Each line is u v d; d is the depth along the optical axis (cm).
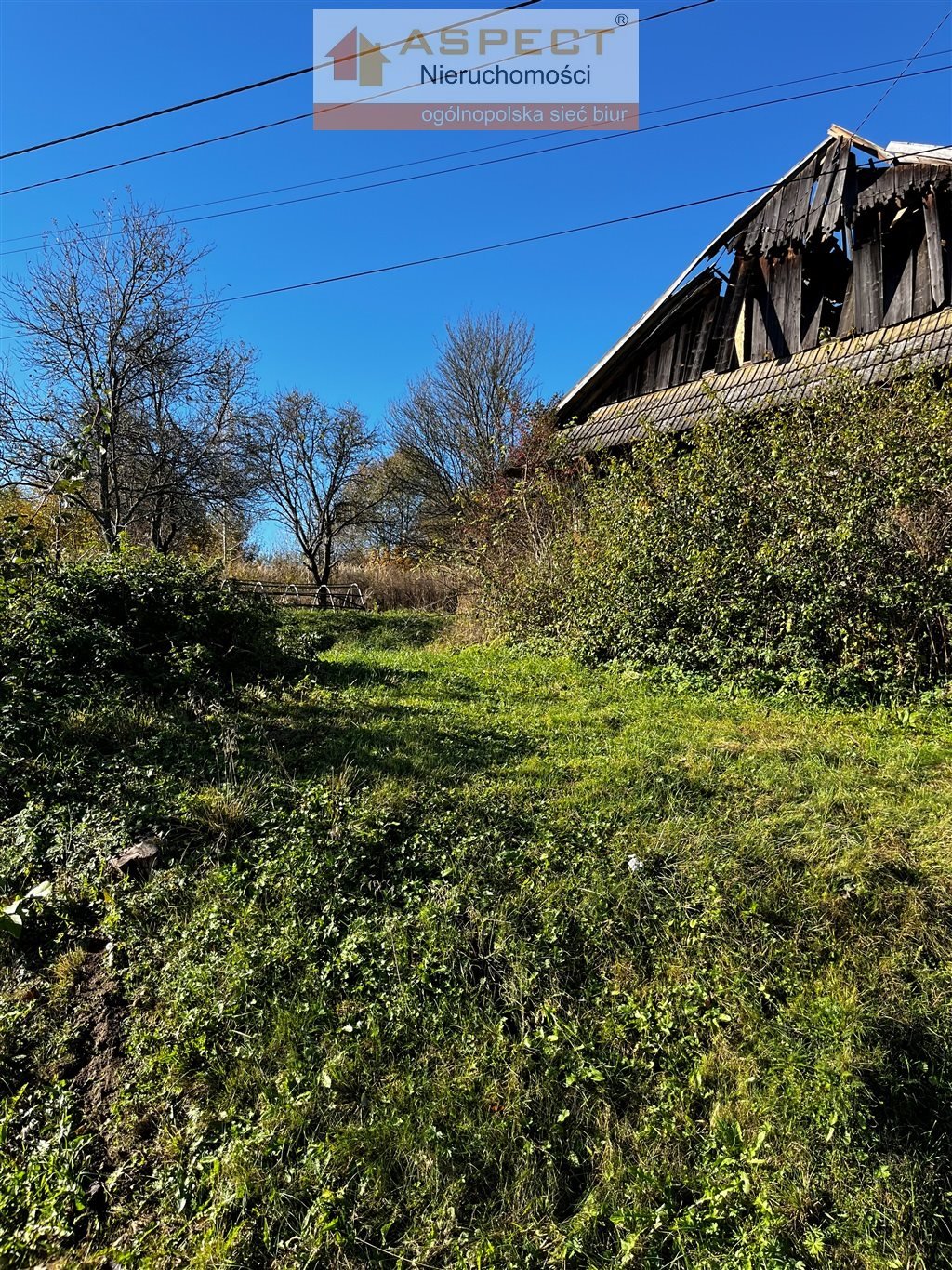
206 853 388
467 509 1570
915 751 498
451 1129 252
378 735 564
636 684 764
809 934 323
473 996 302
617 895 347
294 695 697
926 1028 274
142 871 376
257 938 327
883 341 1062
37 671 545
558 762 508
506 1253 217
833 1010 280
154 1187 243
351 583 2758
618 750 527
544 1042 281
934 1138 243
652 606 826
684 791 451
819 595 670
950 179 1023
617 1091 266
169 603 728
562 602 1027
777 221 1227
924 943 316
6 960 335
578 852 387
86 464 546
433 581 2489
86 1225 236
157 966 324
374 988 305
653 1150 245
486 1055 276
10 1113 269
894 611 641
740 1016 286
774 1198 227
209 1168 244
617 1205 229
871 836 386
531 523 1192
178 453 2134
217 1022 291
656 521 832
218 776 468
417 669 912
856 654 648
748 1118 251
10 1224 236
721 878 356
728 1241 218
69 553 748
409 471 3662
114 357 1936
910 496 634
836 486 680
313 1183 237
